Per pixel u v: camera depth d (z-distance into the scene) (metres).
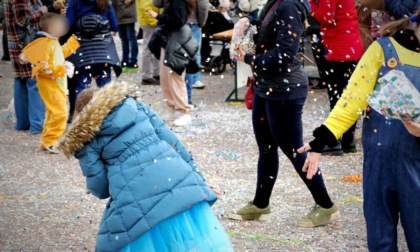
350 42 7.43
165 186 3.76
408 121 3.46
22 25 8.48
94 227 5.56
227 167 7.09
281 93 5.05
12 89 11.76
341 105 3.76
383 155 3.67
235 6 14.18
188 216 3.79
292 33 4.93
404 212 3.69
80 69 8.53
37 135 8.66
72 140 3.77
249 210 5.56
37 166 7.30
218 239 3.85
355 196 6.10
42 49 7.62
